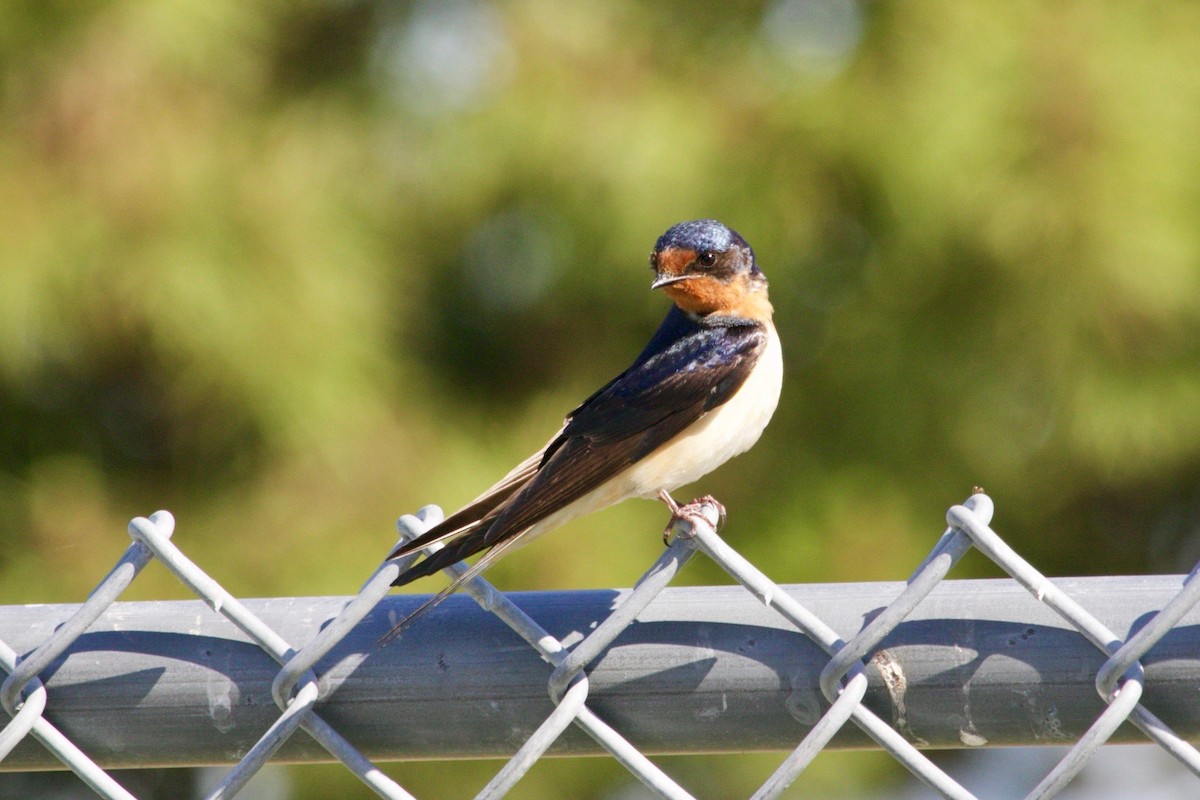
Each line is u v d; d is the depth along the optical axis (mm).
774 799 3525
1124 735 3535
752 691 3637
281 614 3824
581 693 3666
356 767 3742
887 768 12680
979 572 12758
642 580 3645
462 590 3766
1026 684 3510
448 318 14586
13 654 3814
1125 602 3514
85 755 3855
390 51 13938
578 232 12781
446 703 3758
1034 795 3441
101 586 3756
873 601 3635
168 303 11625
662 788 3641
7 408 13297
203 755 3883
